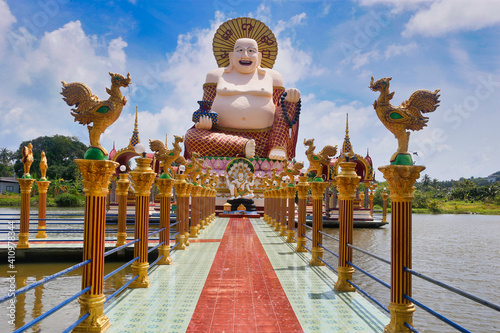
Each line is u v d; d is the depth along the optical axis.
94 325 5.22
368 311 6.34
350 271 7.59
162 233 10.17
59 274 4.32
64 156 59.38
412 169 5.04
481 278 11.67
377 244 18.47
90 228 5.25
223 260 10.71
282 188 16.58
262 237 15.85
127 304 6.67
